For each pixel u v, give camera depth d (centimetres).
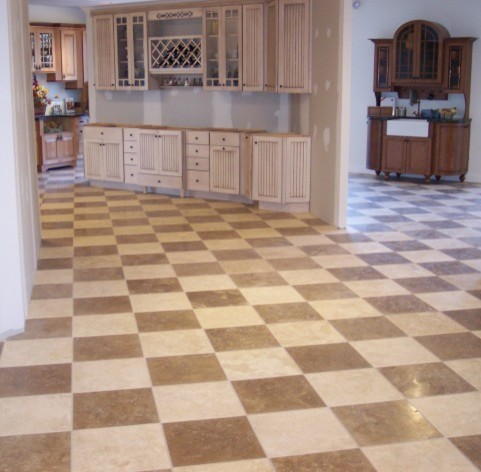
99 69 1020
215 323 459
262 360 399
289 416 333
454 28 1034
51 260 616
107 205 872
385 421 328
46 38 1300
